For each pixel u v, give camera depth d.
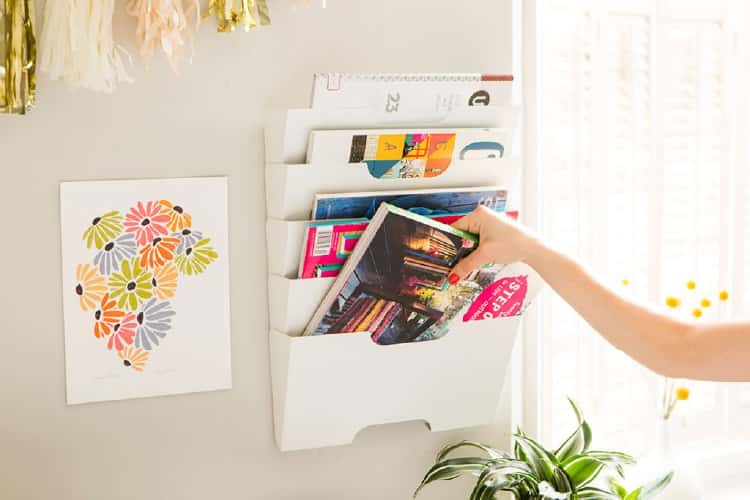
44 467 1.22
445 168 1.31
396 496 1.45
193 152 1.27
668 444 1.58
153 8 1.16
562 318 1.75
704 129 1.87
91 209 1.22
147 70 1.23
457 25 1.42
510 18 1.46
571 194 1.72
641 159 1.78
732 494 1.75
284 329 1.28
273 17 1.30
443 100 1.29
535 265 1.20
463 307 1.33
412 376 1.36
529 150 1.53
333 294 1.24
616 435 1.81
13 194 1.19
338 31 1.34
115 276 1.24
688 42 1.83
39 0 1.17
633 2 1.74
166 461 1.29
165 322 1.27
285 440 1.32
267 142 1.30
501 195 1.34
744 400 1.95
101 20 1.14
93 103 1.21
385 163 1.26
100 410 1.25
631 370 1.82
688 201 1.87
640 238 1.80
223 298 1.30
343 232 1.23
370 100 1.24
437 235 1.23
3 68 1.09
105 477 1.26
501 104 1.33
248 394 1.33
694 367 1.02
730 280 1.92
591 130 1.72
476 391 1.43
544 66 1.67
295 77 1.32
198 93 1.27
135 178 1.24
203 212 1.28
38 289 1.21
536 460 1.32
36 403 1.22
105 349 1.24
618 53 1.74
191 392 1.30
